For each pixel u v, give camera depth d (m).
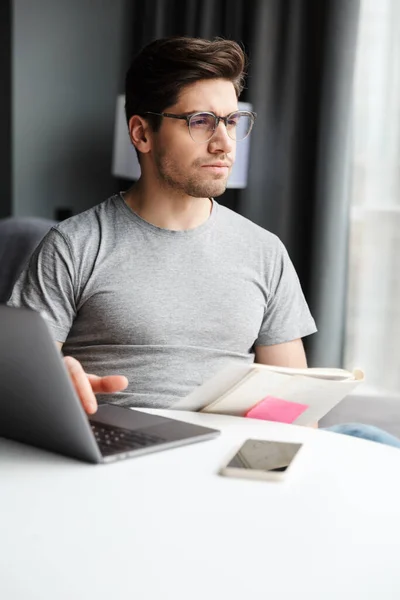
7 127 5.04
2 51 5.03
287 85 4.56
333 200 4.34
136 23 5.27
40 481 1.31
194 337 2.09
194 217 2.14
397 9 4.24
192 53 2.03
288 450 1.46
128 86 2.16
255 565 1.04
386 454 1.50
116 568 1.03
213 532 1.14
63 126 5.19
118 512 1.20
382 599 0.97
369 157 4.39
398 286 4.35
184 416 1.71
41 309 2.07
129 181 5.42
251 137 4.66
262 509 1.22
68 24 5.12
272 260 2.20
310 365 4.41
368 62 4.34
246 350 2.16
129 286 2.07
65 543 1.10
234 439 1.55
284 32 4.56
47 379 1.31
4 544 1.09
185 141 2.04
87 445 1.37
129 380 2.06
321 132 4.37
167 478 1.34
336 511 1.22
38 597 0.96
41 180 5.15
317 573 1.03
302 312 2.25
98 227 2.12
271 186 4.67
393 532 1.15
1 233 3.52
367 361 4.48
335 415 2.56
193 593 0.97
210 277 2.12
